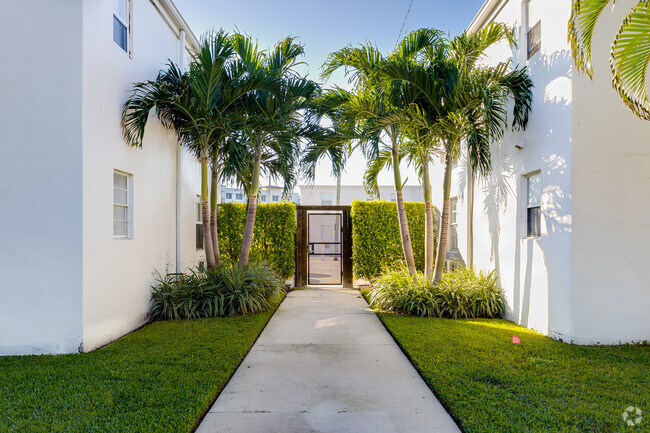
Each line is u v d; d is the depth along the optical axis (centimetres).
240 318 618
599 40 480
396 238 959
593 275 475
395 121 628
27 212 441
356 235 958
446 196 668
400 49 652
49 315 441
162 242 673
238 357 427
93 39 468
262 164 827
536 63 554
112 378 362
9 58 441
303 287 988
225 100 656
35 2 442
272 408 314
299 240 998
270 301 713
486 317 643
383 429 280
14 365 399
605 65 480
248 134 650
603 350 446
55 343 441
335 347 482
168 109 644
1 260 441
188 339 496
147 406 305
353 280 994
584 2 363
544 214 531
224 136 670
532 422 280
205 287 651
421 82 608
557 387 343
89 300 457
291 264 966
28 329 441
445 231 671
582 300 474
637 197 480
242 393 344
